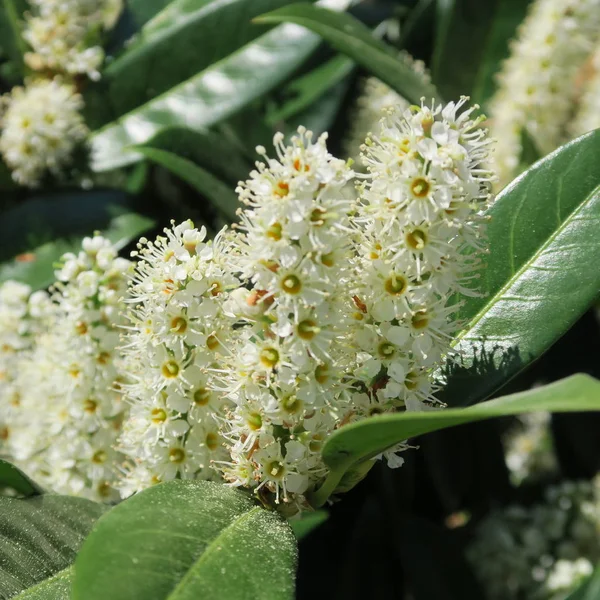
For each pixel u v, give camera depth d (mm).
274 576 552
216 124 762
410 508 769
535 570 757
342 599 739
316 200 569
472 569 741
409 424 550
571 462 856
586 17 742
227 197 716
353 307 580
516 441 940
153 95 771
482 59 850
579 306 603
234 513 570
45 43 760
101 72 773
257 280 572
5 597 582
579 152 618
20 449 661
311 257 571
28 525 600
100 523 552
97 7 770
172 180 757
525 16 833
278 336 573
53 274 723
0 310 686
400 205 572
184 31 772
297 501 586
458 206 574
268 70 769
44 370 656
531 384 801
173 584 545
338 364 577
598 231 609
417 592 732
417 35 896
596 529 759
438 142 573
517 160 755
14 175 748
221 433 586
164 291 587
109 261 631
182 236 595
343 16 724
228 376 582
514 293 609
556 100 752
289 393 577
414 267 576
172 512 562
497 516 779
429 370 586
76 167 756
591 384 524
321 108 857
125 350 629
